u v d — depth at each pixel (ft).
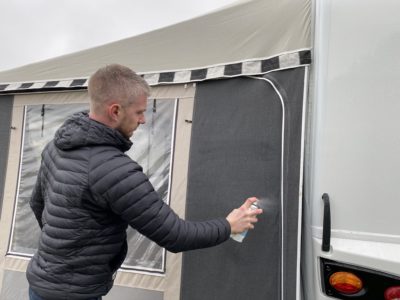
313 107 4.49
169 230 3.51
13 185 7.09
